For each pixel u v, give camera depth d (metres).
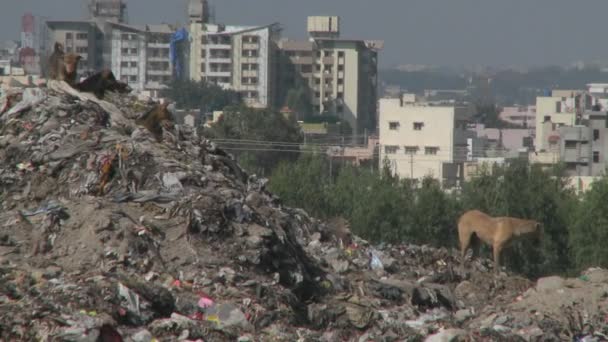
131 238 59.53
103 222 60.25
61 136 70.25
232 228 62.31
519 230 78.81
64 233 60.50
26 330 48.38
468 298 72.44
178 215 62.19
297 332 55.88
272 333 54.75
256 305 56.94
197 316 54.97
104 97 80.12
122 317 52.12
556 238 147.38
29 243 60.47
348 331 59.34
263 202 70.69
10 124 73.00
